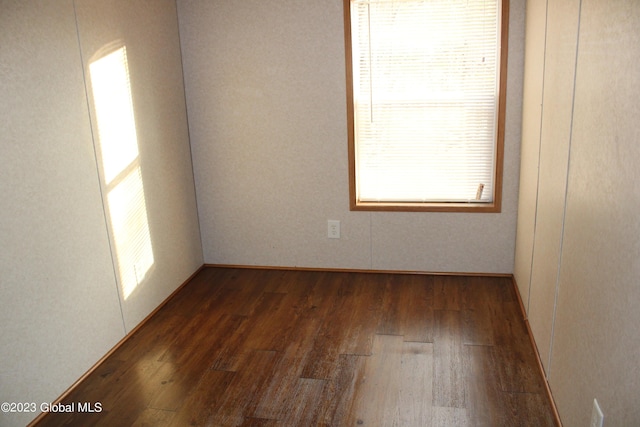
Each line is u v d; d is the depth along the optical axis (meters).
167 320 3.15
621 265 1.39
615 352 1.42
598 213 1.60
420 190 3.55
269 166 3.65
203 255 3.93
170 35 3.38
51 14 2.32
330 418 2.21
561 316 2.06
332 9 3.29
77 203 2.50
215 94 3.58
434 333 2.86
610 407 1.45
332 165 3.57
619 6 1.44
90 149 2.60
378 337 2.85
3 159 2.06
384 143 3.51
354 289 3.47
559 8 2.18
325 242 3.74
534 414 2.18
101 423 2.23
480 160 3.43
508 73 3.18
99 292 2.68
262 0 3.36
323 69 3.40
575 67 1.91
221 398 2.38
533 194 2.75
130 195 2.96
